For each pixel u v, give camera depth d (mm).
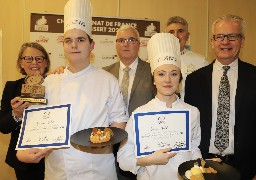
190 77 2037
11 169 3500
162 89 1589
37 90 1618
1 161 3482
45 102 1605
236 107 1808
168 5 3648
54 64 3383
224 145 1814
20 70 2189
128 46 2395
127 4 3561
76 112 1596
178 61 1633
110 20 3469
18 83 2143
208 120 1860
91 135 1423
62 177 1594
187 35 2783
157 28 3578
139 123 1519
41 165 2189
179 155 1560
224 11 3801
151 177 1560
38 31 3344
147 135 1509
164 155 1427
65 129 1501
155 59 1636
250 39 3871
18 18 3389
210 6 3762
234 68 1909
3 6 3371
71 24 1592
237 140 1785
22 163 2092
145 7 3598
